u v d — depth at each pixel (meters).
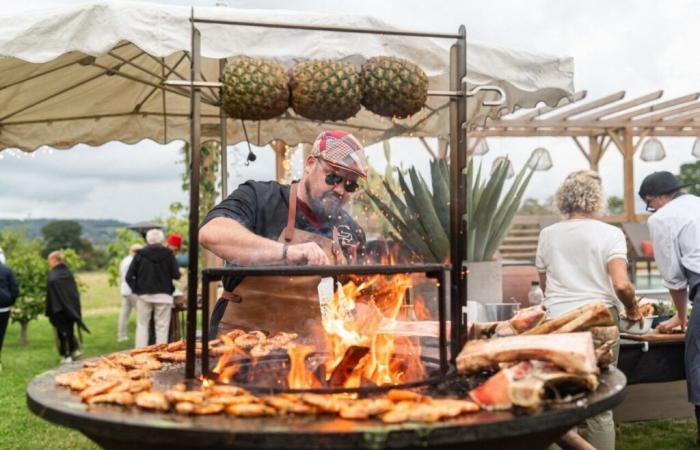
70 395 1.82
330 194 2.55
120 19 2.63
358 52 2.84
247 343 2.25
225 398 1.64
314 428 1.44
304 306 2.62
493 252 4.60
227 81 1.99
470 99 3.90
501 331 2.23
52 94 4.05
